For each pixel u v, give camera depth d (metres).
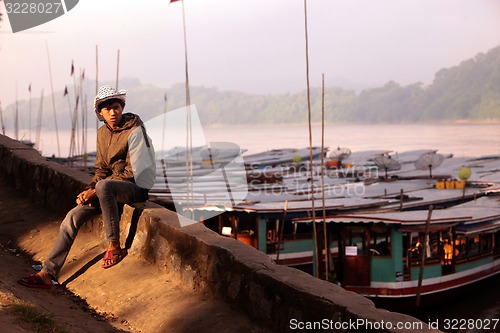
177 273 5.58
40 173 8.55
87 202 6.23
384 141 155.75
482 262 19.81
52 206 8.18
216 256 5.11
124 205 6.49
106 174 6.42
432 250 18.41
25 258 6.98
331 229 17.89
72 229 6.11
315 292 4.12
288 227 22.22
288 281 4.34
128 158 6.20
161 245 5.89
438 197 27.19
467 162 49.09
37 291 5.70
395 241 16.84
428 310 17.88
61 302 5.58
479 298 19.58
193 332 4.67
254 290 4.61
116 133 6.19
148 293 5.49
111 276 6.01
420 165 38.53
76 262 6.54
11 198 9.02
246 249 5.06
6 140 10.38
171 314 4.99
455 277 18.44
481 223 19.30
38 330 4.20
